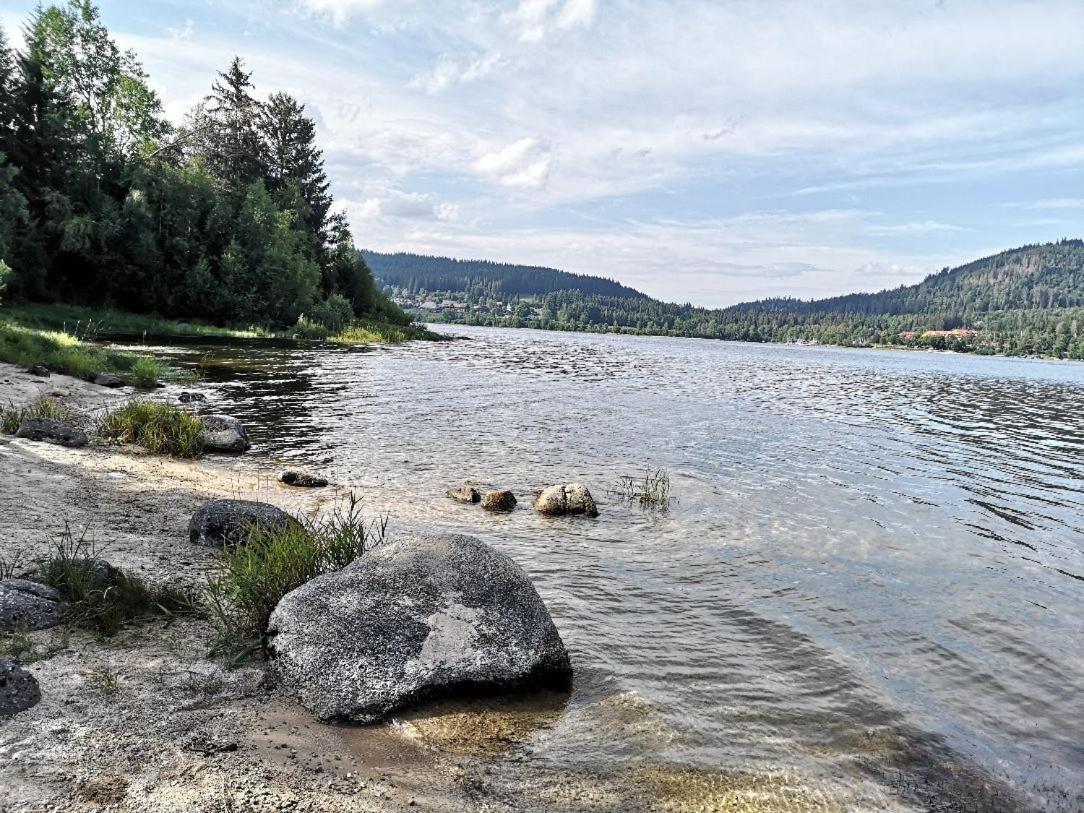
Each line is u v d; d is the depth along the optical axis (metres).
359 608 4.78
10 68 49.53
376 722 4.16
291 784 3.44
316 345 45.69
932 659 5.63
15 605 4.78
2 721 3.64
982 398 34.19
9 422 11.77
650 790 3.69
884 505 10.90
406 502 9.66
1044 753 4.36
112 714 3.87
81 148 51.06
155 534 7.20
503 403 21.19
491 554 5.47
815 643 5.80
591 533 8.67
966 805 3.77
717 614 6.31
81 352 23.20
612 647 5.50
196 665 4.57
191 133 65.06
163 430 12.49
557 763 3.89
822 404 26.47
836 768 4.04
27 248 44.88
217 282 52.34
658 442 15.65
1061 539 9.48
